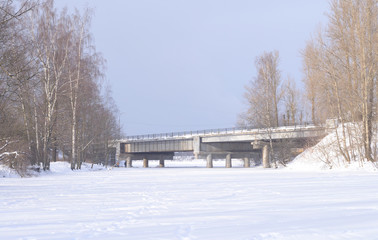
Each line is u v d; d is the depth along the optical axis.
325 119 44.94
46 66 40.47
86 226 9.22
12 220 10.35
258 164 81.88
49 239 7.70
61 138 52.66
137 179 31.38
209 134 72.94
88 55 47.06
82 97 49.31
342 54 39.03
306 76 54.62
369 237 7.22
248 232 7.99
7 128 33.25
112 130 79.50
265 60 66.50
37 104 41.50
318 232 7.78
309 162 46.88
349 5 38.31
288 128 58.75
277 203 12.95
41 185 24.88
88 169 57.88
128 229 8.70
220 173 42.34
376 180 23.44
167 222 9.58
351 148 39.53
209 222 9.43
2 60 19.72
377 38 35.91
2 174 35.50
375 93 37.06
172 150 81.31
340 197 14.21
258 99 63.16
